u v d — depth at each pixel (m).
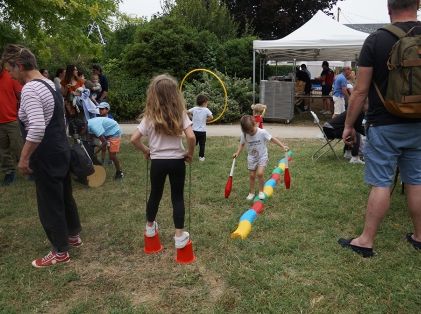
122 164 7.43
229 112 13.57
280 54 16.14
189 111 7.59
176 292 3.23
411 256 3.61
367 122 3.57
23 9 7.86
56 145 3.52
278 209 4.96
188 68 15.70
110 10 10.14
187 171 6.89
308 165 7.12
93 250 4.00
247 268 3.52
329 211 4.80
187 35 16.02
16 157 6.37
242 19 27.88
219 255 3.80
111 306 3.06
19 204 5.40
